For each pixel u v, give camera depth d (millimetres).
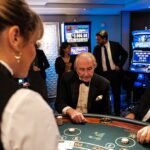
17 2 604
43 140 571
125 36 6645
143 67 5758
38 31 672
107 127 1627
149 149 1319
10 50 623
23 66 675
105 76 4688
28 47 664
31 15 633
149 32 5668
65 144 1396
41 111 581
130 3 5402
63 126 1684
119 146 1361
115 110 4789
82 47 5906
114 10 6238
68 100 2357
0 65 613
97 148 1347
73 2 5266
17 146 553
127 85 5480
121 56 4820
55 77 6391
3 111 564
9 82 604
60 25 6469
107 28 6902
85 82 2271
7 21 589
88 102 2266
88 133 1547
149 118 2109
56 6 5309
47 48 6266
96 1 5219
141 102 2227
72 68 4625
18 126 551
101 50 4703
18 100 568
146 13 6547
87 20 6773
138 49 5852
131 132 1533
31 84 2605
